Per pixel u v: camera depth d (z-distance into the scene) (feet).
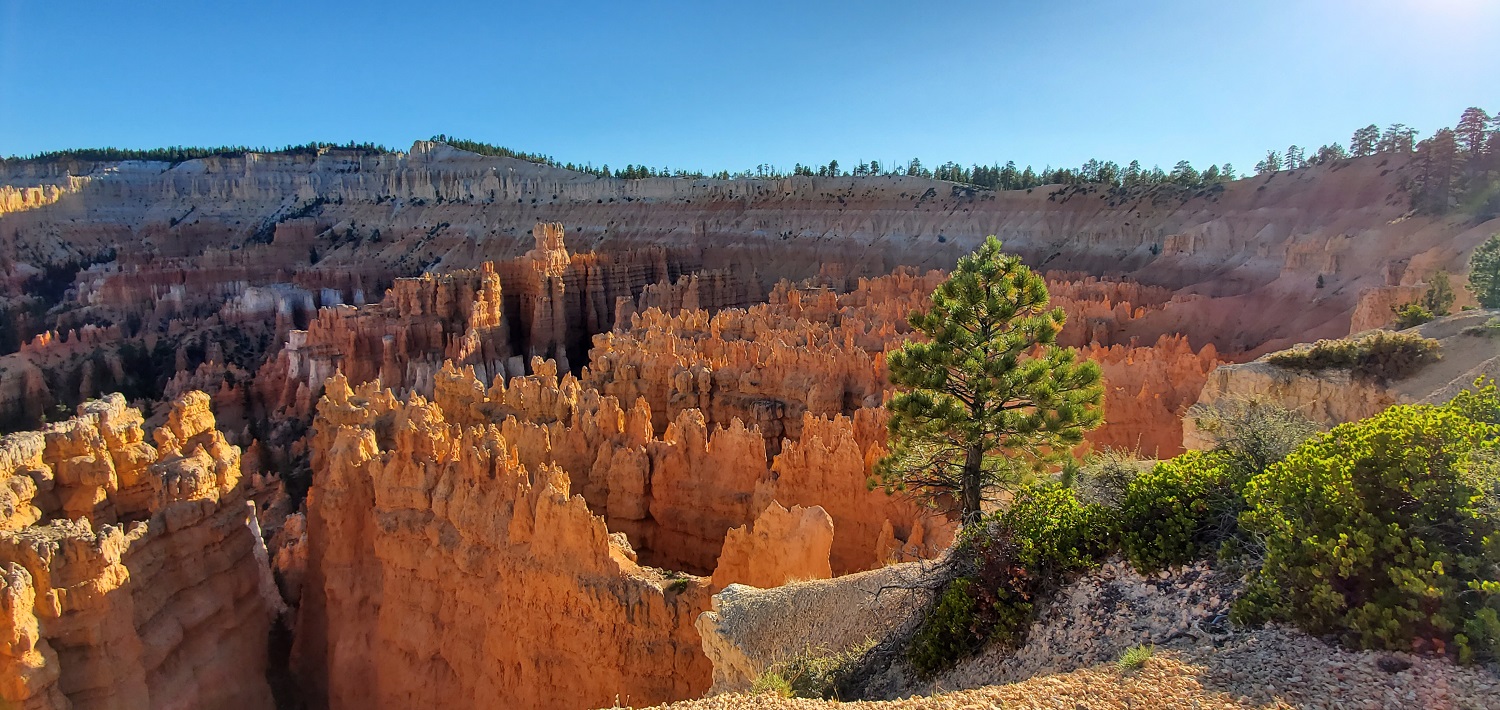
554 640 77.77
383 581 93.81
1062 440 77.66
